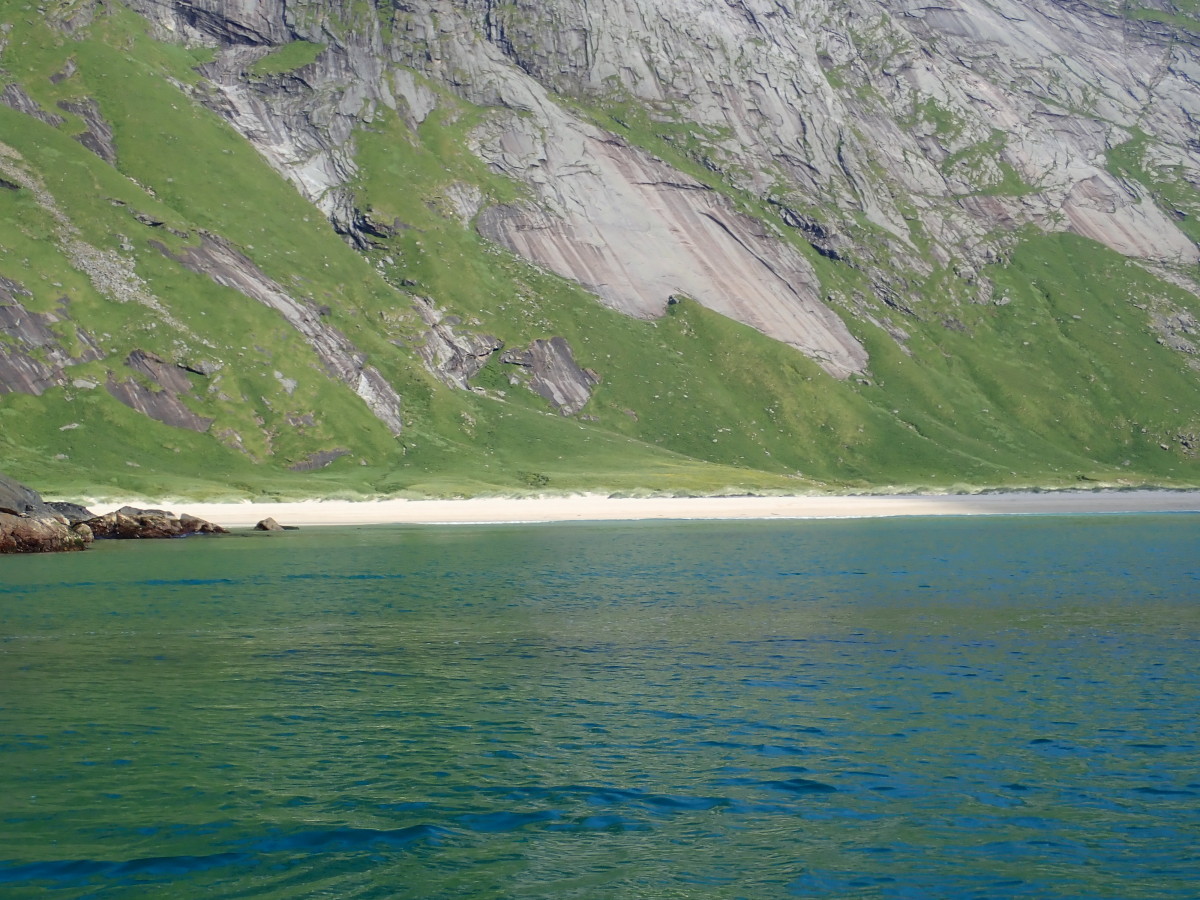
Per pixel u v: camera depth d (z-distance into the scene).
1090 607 49.78
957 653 37.84
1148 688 32.12
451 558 75.12
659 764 24.30
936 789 22.70
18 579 60.12
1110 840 19.94
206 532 98.56
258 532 103.00
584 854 19.12
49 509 90.38
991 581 60.69
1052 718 28.52
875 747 25.70
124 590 55.19
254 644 39.12
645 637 41.06
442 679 33.19
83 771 23.36
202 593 54.06
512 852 19.17
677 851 19.30
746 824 20.64
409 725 27.55
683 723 27.88
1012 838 20.02
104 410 145.88
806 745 25.89
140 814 20.77
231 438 152.12
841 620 45.66
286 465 152.25
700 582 60.16
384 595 53.75
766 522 123.00
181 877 17.89
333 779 23.05
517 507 135.12
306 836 19.75
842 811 21.38
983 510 145.12
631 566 69.69
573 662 36.09
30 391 144.00
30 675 33.28
